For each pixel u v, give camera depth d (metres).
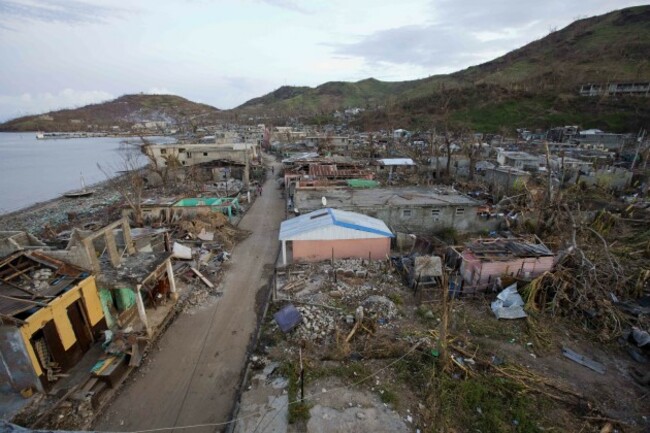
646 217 30.33
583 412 11.45
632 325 15.73
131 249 16.94
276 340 15.23
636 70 99.62
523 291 17.77
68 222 35.91
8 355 11.51
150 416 11.88
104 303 14.88
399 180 45.81
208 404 12.40
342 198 29.25
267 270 22.84
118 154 100.25
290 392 12.02
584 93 97.69
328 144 78.19
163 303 17.33
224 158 52.56
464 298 18.25
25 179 67.50
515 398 11.75
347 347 14.17
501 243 21.14
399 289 19.20
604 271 19.03
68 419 11.40
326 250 22.56
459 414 11.23
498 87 112.00
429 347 14.14
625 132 78.12
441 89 123.25
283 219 33.72
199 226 28.28
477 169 48.59
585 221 26.66
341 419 11.02
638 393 12.38
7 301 12.01
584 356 14.23
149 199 35.97
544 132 84.56
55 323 12.39
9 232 15.70
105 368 12.85
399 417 11.12
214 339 15.96
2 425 5.83
